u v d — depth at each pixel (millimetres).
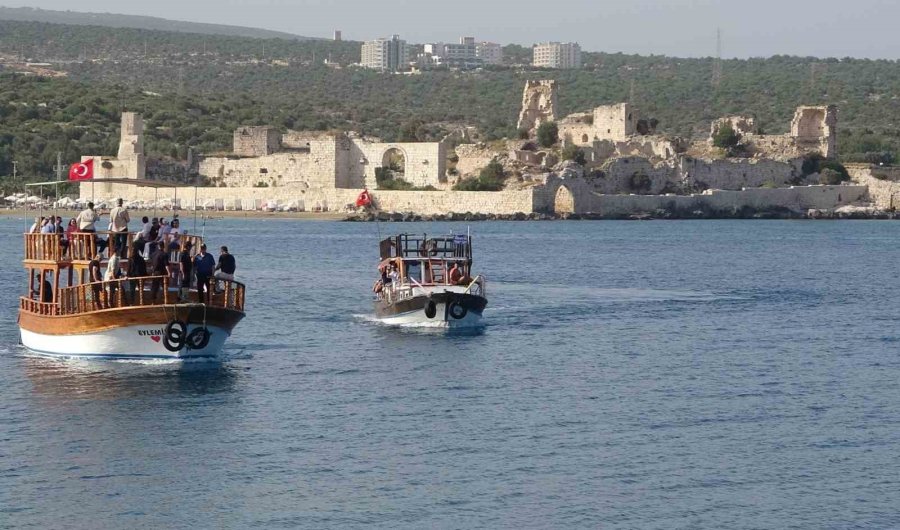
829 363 71062
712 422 56625
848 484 48125
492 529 43469
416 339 78375
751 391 63000
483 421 56375
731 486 47812
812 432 55031
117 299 66188
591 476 48719
